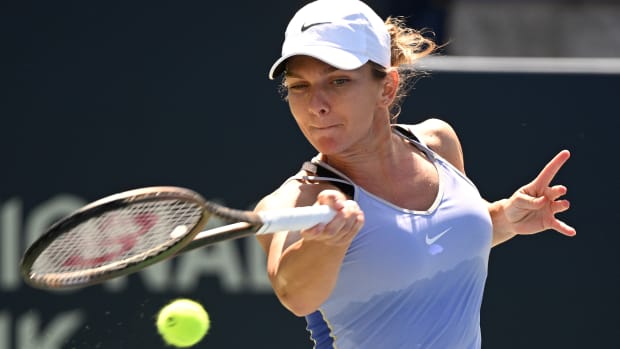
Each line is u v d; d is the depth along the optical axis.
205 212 8.25
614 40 31.11
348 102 9.62
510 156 20.28
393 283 9.70
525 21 31.73
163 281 20.02
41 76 19.81
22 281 19.80
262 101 20.06
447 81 20.17
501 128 20.25
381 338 9.95
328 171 10.06
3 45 19.72
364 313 9.87
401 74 11.71
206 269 20.09
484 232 10.43
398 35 10.93
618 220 20.36
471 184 10.74
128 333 19.84
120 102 19.91
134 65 19.91
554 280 20.36
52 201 19.86
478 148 20.25
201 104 20.00
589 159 20.31
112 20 19.84
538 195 11.52
